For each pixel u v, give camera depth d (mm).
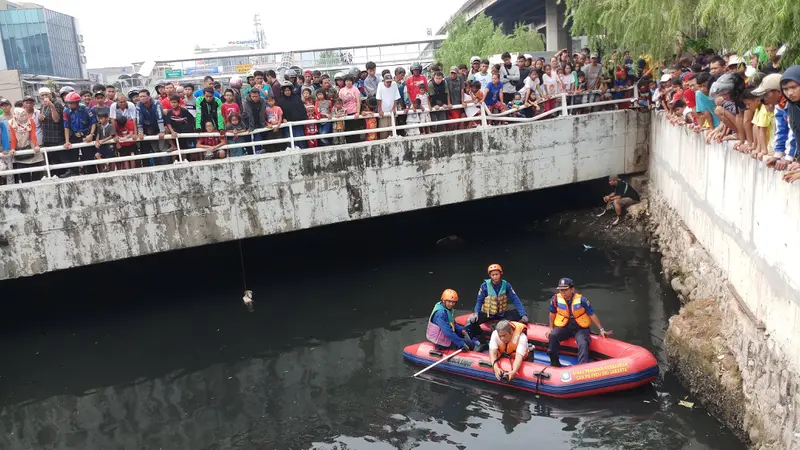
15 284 12914
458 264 13414
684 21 12508
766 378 6230
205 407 8555
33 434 8211
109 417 8484
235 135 11289
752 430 6355
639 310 10336
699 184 9797
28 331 11352
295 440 7621
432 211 16141
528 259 13344
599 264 12695
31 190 9781
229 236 11078
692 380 7875
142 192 10391
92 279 13422
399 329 10586
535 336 9203
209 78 11422
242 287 12945
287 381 9102
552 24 31969
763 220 6574
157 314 11812
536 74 13484
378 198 12000
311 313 11430
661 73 13852
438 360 9148
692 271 10031
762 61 9359
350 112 12266
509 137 12945
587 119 13719
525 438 7277
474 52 32906
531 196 16656
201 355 10086
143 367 9828
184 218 10719
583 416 7602
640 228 13773
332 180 11578
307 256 14477
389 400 8398
